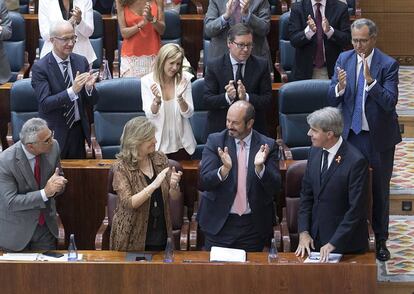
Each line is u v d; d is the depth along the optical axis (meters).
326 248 16.34
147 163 16.69
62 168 18.84
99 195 19.00
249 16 22.23
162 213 16.81
